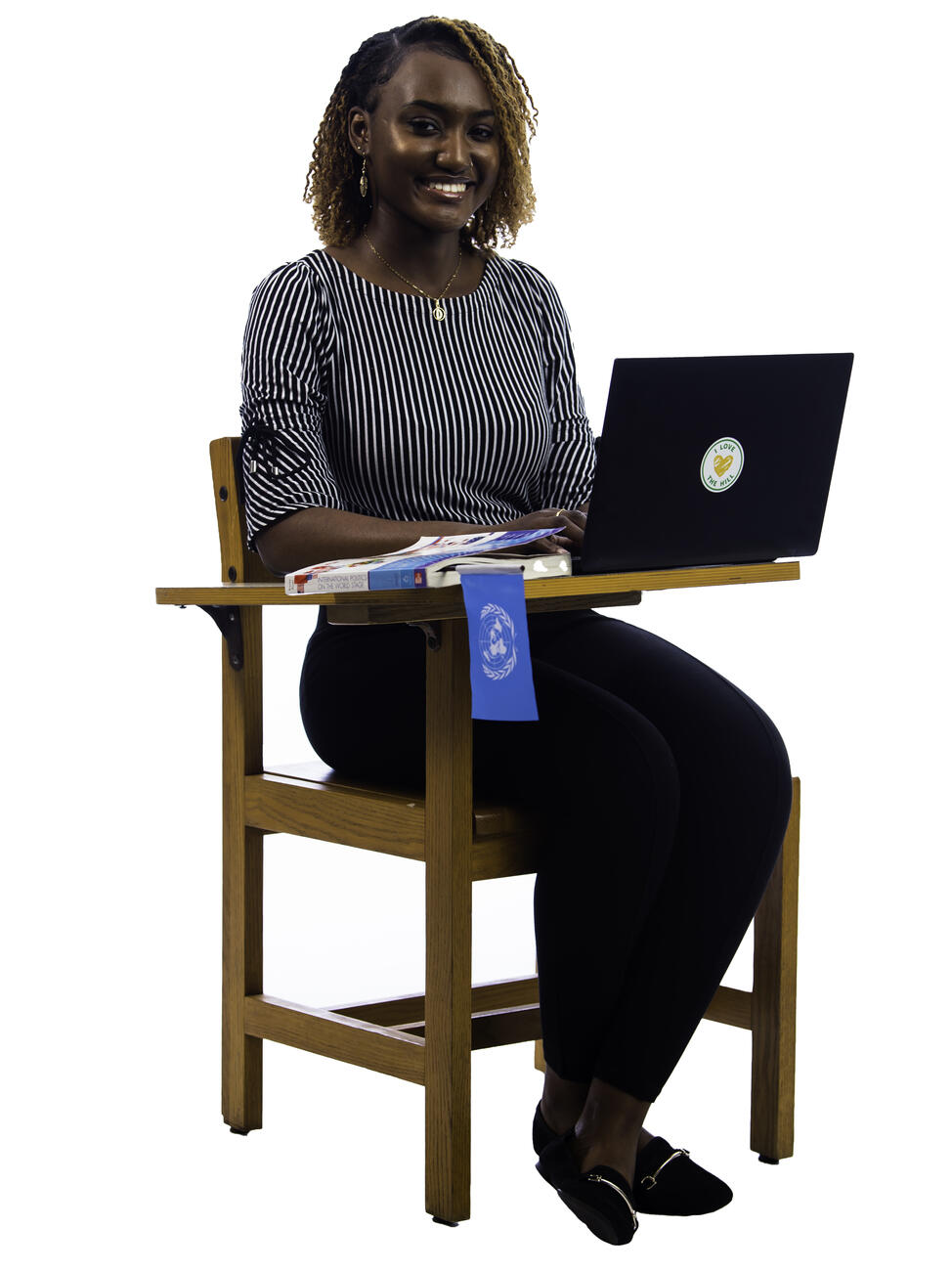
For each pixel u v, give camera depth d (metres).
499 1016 2.70
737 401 2.38
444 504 2.83
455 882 2.50
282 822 2.81
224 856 2.93
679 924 2.49
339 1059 2.71
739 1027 2.84
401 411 2.80
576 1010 2.52
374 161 2.85
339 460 2.81
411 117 2.80
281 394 2.74
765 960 2.78
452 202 2.82
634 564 2.40
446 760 2.49
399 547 2.56
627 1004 2.50
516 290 3.00
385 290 2.86
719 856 2.50
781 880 2.76
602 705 2.52
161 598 2.81
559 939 2.53
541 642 2.70
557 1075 2.57
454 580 2.28
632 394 2.28
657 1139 2.60
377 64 2.85
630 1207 2.43
